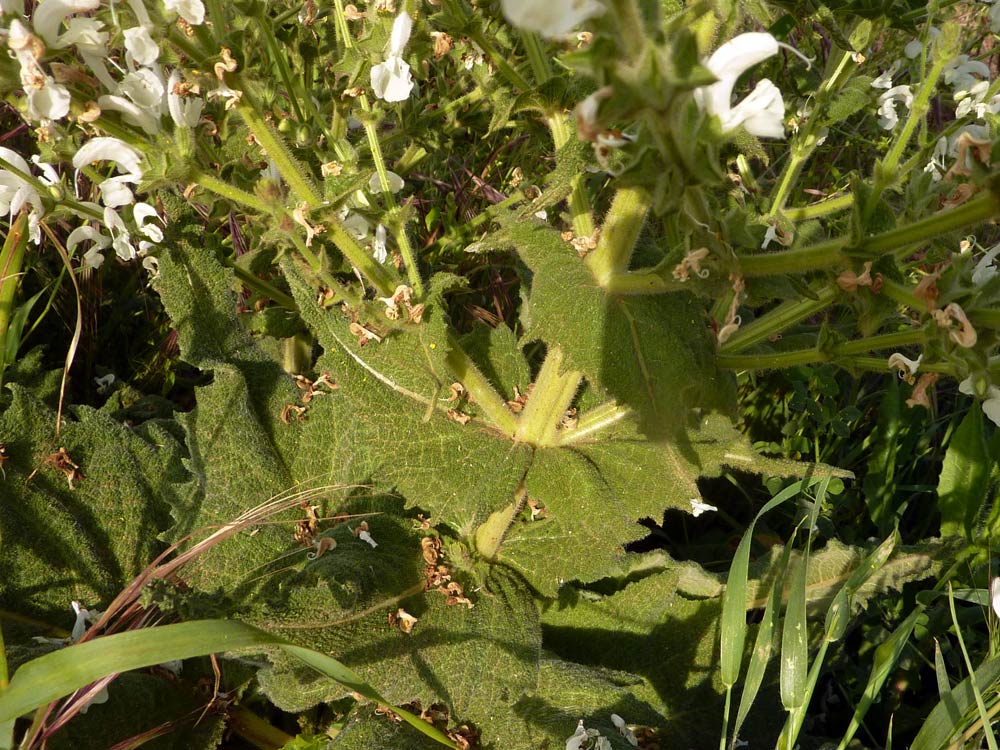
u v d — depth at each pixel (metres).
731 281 0.20
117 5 0.21
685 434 0.27
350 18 0.26
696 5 0.19
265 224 0.25
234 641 0.21
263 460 0.32
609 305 0.22
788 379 0.42
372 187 0.27
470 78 0.34
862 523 0.43
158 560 0.27
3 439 0.32
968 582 0.36
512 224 0.22
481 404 0.27
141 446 0.34
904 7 0.29
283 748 0.31
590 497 0.26
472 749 0.30
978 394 0.19
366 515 0.30
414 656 0.28
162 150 0.22
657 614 0.33
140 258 0.42
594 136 0.15
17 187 0.25
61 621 0.32
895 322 0.41
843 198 0.29
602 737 0.29
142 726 0.30
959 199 0.21
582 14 0.14
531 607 0.29
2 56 0.20
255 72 0.22
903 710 0.35
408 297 0.24
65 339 0.43
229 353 0.33
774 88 0.16
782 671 0.25
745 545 0.26
